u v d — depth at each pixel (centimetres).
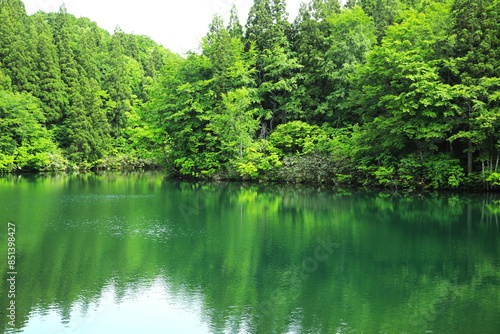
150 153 4328
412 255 1261
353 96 3167
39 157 4306
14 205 2128
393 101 2592
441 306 880
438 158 2669
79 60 5634
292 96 3853
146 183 3428
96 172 4862
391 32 2864
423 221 1786
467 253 1282
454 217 1861
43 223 1692
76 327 777
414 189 2806
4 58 4675
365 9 4297
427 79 2473
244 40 4319
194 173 3803
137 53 7262
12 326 780
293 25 4322
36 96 4797
